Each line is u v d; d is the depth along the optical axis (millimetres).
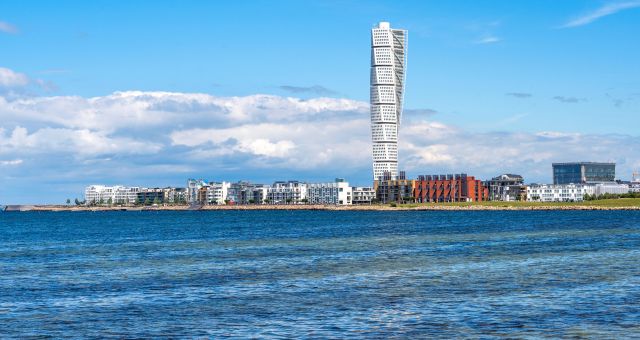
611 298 62188
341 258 105562
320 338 48344
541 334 48688
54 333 50781
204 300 64125
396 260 101125
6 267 97875
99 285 75688
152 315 56844
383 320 54000
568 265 90500
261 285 74125
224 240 160250
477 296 64750
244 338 48594
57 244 153625
